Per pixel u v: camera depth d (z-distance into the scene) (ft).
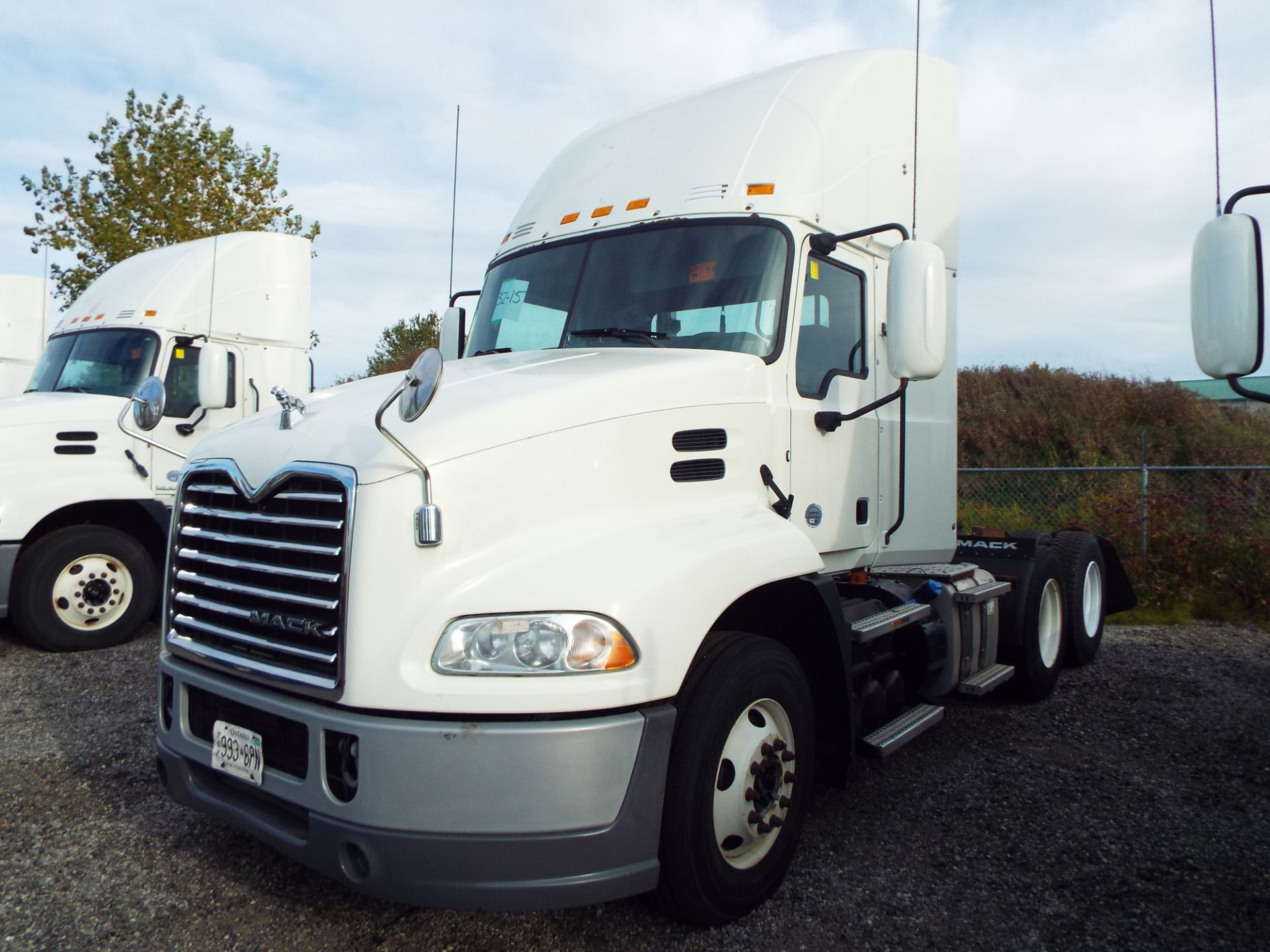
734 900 10.68
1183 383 64.54
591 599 9.43
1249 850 13.07
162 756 11.49
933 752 17.20
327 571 9.68
